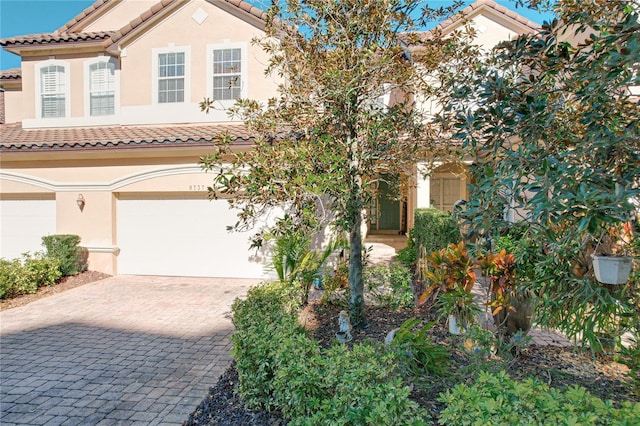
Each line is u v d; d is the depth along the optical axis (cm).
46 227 1456
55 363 702
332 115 675
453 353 602
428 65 720
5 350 765
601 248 445
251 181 624
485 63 576
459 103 483
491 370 489
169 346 782
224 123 1506
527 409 302
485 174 390
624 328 517
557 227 407
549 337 705
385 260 1544
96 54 1598
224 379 625
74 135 1465
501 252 597
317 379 404
